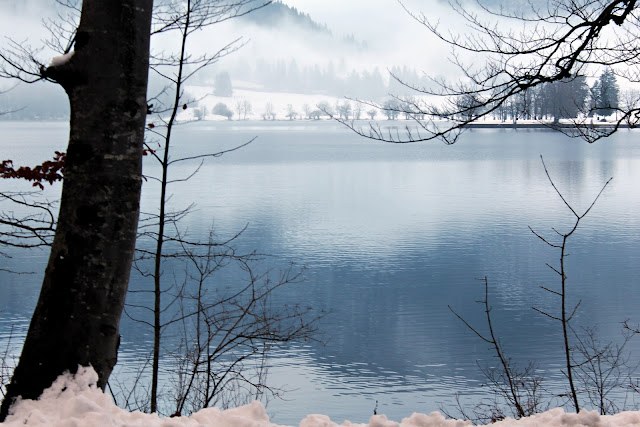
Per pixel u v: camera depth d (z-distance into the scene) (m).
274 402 20.84
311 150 164.62
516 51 7.83
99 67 4.88
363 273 40.12
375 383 22.69
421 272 40.62
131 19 4.94
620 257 43.31
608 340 26.81
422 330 29.20
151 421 4.59
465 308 32.84
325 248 46.88
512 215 60.91
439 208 65.75
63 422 4.30
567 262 42.41
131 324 26.84
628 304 32.41
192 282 33.81
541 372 22.41
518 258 44.12
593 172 98.06
